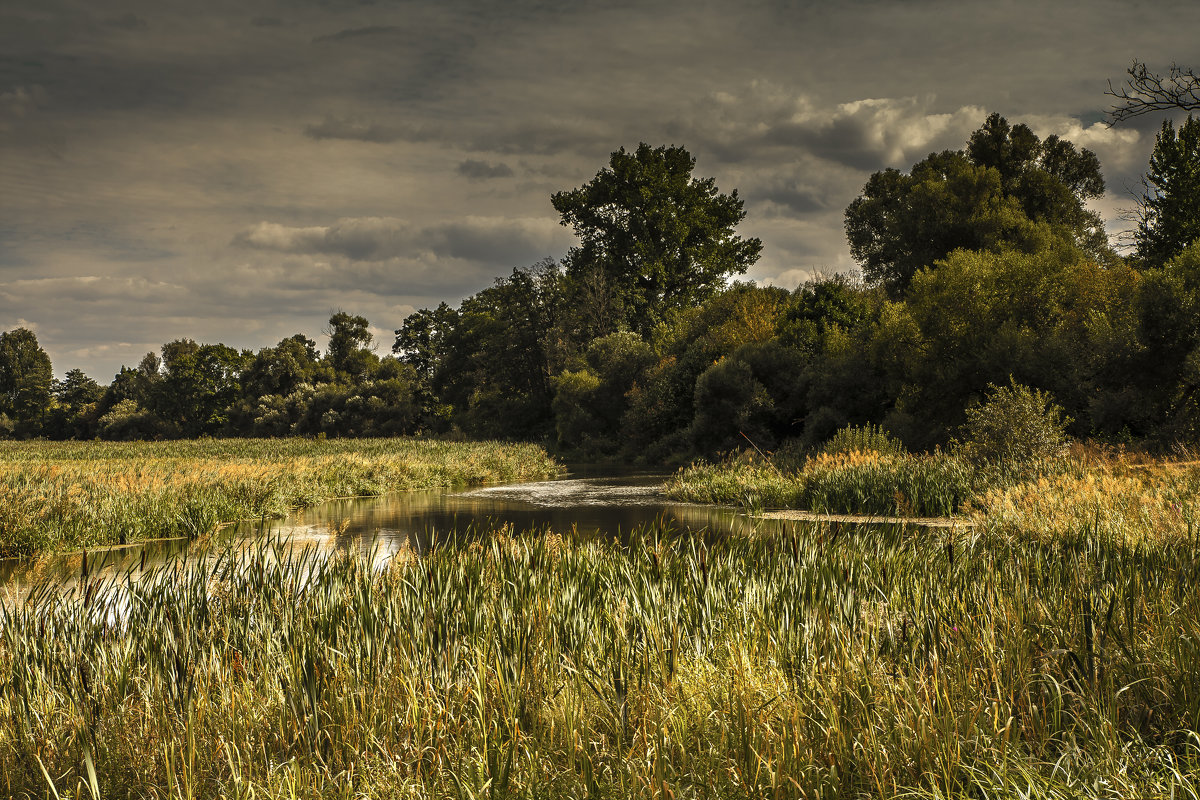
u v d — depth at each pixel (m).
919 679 4.38
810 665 4.73
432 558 7.31
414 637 5.52
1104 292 25.91
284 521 18.61
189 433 96.75
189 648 5.57
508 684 4.65
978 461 18.94
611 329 64.31
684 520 17.73
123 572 11.45
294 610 6.30
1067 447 18.75
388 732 4.38
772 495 19.92
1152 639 4.89
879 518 15.98
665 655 4.96
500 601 6.12
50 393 122.94
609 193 65.56
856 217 54.59
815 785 3.66
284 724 4.56
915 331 28.53
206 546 7.88
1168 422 21.77
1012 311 26.83
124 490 17.06
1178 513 9.67
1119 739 3.82
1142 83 15.22
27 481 17.83
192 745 3.97
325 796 3.88
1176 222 30.56
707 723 4.27
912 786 3.57
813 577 6.59
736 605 6.05
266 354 96.56
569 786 3.84
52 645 5.79
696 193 65.94
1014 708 4.24
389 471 29.12
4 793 4.18
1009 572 6.80
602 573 7.30
